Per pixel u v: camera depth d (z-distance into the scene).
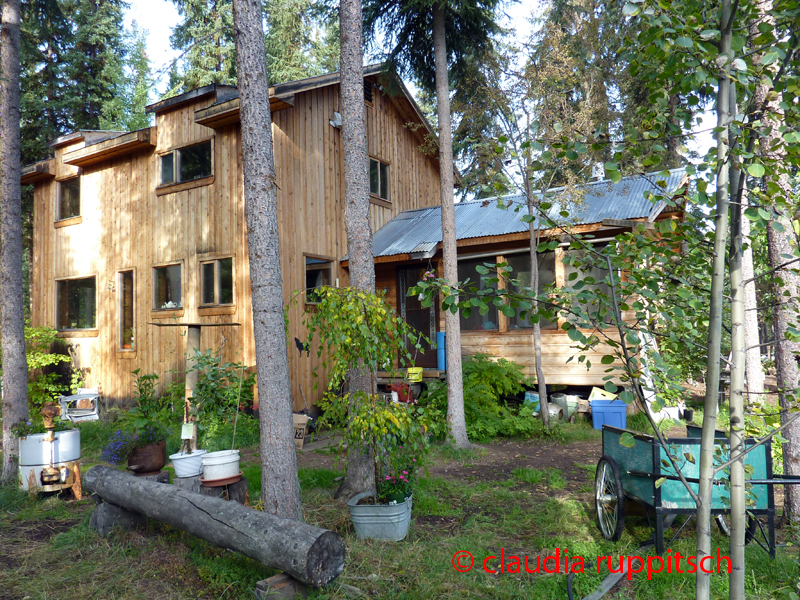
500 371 10.15
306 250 11.02
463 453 8.15
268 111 4.78
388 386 10.88
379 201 13.39
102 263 13.09
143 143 11.88
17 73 7.34
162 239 11.80
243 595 3.63
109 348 12.79
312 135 11.47
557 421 10.07
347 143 6.43
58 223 14.15
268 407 4.57
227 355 10.46
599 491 4.91
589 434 9.46
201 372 10.05
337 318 4.83
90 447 8.96
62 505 5.80
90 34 20.08
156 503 4.28
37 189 14.88
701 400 12.29
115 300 12.75
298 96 11.11
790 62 2.26
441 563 4.10
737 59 1.98
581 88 16.56
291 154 10.79
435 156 15.91
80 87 19.53
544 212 2.69
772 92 2.23
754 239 2.40
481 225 11.40
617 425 9.67
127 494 4.56
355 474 5.86
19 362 6.87
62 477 5.94
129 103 26.28
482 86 10.05
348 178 6.39
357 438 4.75
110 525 4.83
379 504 4.61
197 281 11.10
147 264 12.07
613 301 2.56
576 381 10.26
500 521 5.20
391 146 14.09
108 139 12.27
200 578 3.94
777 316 4.82
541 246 2.75
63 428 6.69
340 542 3.53
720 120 2.26
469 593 3.67
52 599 3.70
